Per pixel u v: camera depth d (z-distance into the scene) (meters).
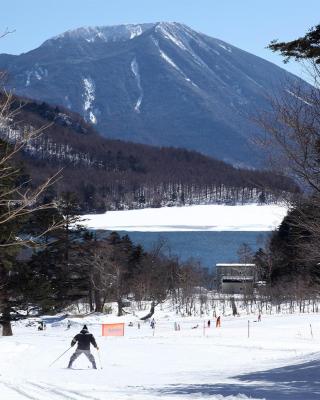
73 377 29.12
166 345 52.84
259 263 145.12
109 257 111.38
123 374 31.38
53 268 82.38
